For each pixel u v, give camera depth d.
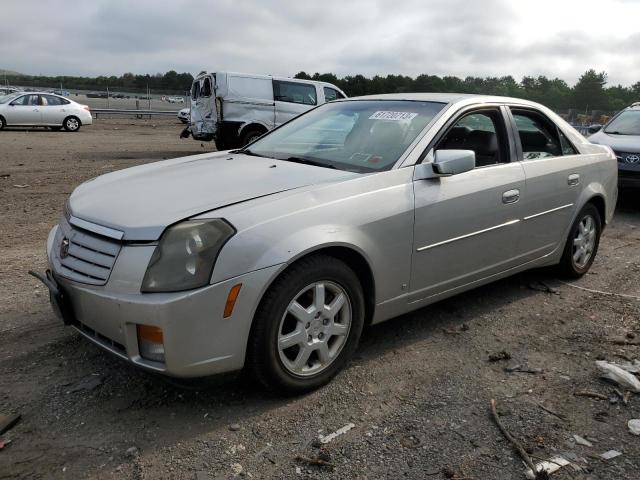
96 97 48.94
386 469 2.49
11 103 21.20
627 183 8.23
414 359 3.52
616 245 6.44
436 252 3.57
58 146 16.39
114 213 2.87
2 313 4.06
